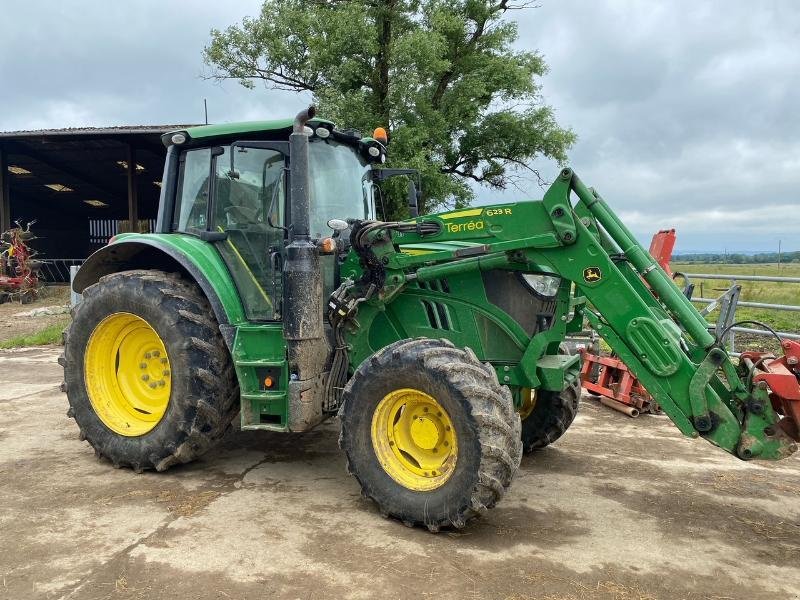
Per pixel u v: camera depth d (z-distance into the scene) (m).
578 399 4.60
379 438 3.52
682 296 3.65
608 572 2.93
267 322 4.02
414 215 5.21
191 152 4.48
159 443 4.04
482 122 18.55
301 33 16.44
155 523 3.37
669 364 3.31
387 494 3.42
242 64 17.36
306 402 3.70
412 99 15.68
